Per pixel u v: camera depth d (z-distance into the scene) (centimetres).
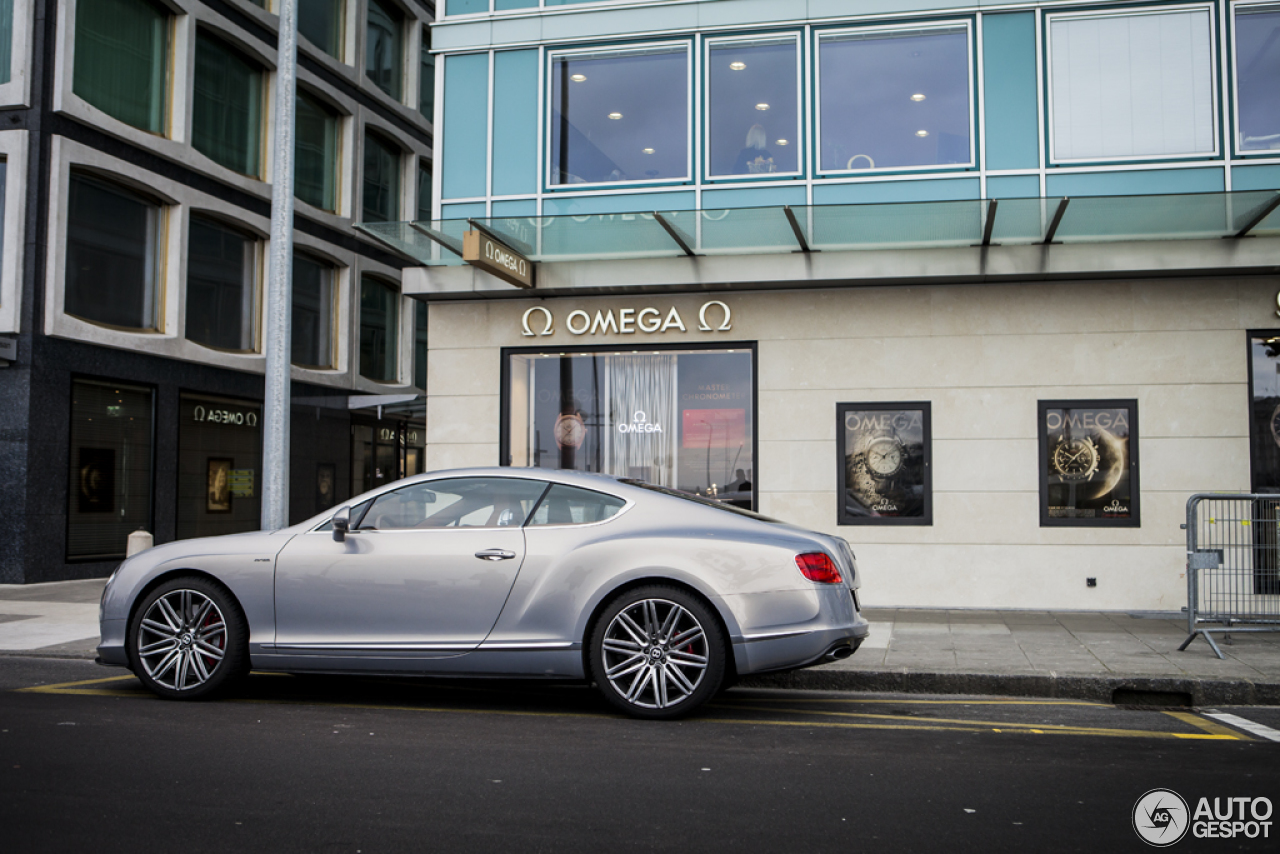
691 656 597
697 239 1115
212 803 417
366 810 409
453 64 1272
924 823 399
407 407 2281
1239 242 1070
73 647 875
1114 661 768
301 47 2128
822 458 1171
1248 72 1109
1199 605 861
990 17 1148
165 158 1767
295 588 639
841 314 1176
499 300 1257
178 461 1814
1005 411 1138
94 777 456
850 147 1173
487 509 644
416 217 2578
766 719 616
